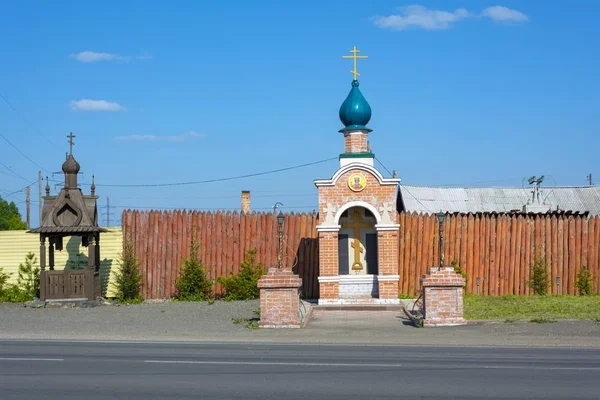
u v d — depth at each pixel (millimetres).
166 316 24875
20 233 31094
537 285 29750
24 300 29859
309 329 21672
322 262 27312
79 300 28156
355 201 27297
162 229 30453
